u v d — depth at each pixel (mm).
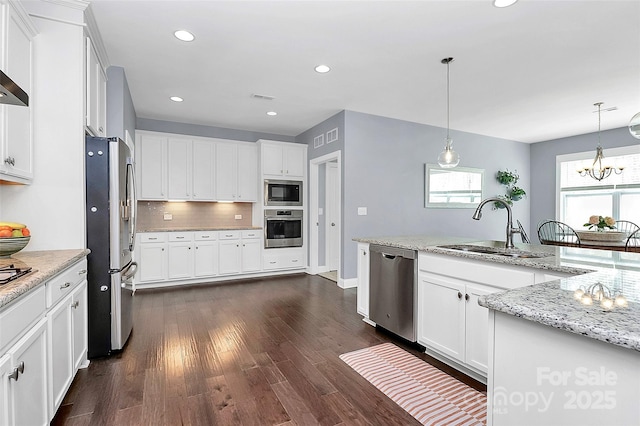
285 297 4055
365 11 2334
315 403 1848
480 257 2012
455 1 2221
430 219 5430
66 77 2207
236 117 4961
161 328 2986
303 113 4770
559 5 2260
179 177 4898
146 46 2820
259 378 2113
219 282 4859
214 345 2621
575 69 3311
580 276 1310
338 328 3023
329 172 5703
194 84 3676
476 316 2068
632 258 1853
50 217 2182
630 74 3434
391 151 4984
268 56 3018
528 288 1110
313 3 2236
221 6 2270
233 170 5309
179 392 1942
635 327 731
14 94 1390
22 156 1952
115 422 1663
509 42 2773
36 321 1410
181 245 4645
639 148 5410
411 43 2789
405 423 1679
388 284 2807
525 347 916
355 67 3260
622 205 5637
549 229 6391
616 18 2412
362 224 4711
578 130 5832
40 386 1422
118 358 2381
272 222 5324
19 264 1650
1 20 1687
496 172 6375
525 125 5492
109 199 2402
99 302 2387
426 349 2512
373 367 2275
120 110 3217
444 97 4113
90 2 2213
